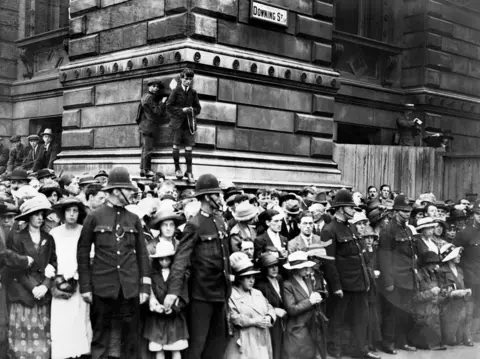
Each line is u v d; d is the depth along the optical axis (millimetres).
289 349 8148
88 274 7023
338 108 19125
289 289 8211
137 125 14453
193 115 12812
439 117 21625
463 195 17875
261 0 14805
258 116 14797
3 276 7223
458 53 22438
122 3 15070
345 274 9039
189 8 13625
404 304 9836
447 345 10430
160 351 7145
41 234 7461
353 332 9156
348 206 9172
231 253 8195
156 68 13961
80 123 16031
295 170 15289
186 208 8867
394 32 21484
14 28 21250
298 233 9883
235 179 14016
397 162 17812
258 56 14672
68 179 10797
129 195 7246
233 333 7543
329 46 16422
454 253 10398
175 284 7062
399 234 9945
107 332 7180
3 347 7242
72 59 16469
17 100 21078
